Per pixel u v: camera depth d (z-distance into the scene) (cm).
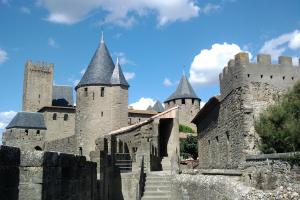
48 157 913
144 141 2697
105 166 1958
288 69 2323
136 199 2083
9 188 747
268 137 1922
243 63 2278
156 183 2258
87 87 4878
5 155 738
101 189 1836
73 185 1154
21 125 6900
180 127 7431
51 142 5856
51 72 8531
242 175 1820
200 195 1891
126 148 3400
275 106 2052
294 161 1376
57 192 971
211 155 3038
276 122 1941
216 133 2848
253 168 1706
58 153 996
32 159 872
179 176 2186
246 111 2198
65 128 7175
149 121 3412
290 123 1831
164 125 3691
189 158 5472
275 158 1513
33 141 6919
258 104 2231
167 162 3316
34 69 8406
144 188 2214
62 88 8700
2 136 7119
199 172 2200
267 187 1530
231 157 2406
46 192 892
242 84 2252
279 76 2302
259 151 2038
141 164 2327
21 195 852
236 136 2306
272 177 1512
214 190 1736
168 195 2162
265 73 2288
